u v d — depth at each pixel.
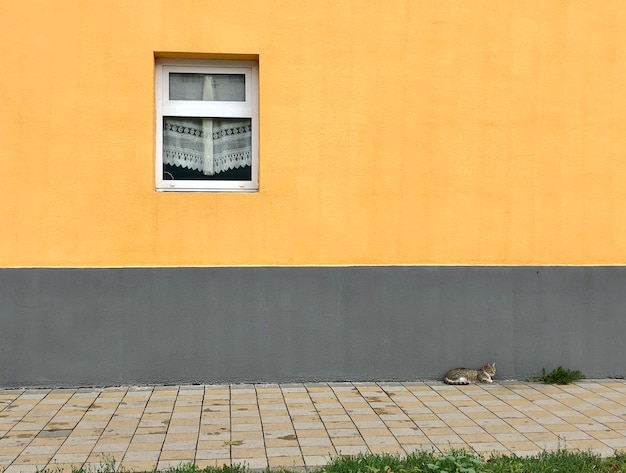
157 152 7.50
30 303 7.18
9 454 5.25
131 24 7.25
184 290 7.34
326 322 7.53
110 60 7.23
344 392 7.14
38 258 7.19
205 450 5.36
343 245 7.54
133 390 7.15
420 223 7.63
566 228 7.82
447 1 7.63
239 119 7.67
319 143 7.49
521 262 7.78
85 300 7.23
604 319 7.89
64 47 7.19
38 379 7.20
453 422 6.16
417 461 5.01
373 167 7.56
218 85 7.62
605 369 7.88
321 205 7.51
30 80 7.16
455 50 7.64
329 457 5.22
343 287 7.54
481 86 7.68
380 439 5.67
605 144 7.83
